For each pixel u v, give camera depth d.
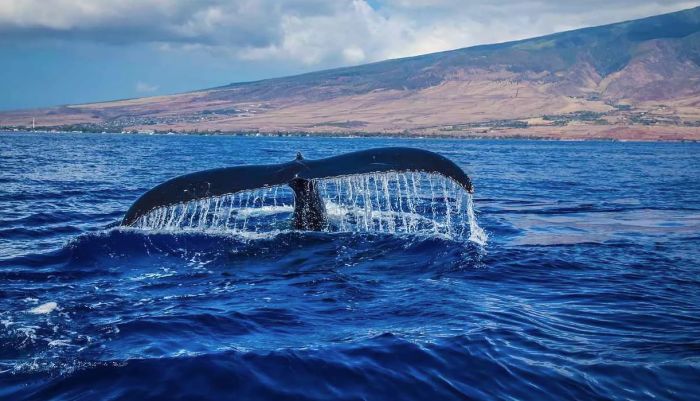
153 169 36.44
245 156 56.62
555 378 5.80
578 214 18.41
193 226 12.64
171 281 8.79
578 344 6.62
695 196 25.30
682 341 6.73
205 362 5.89
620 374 5.87
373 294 8.25
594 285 9.12
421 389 5.59
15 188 22.92
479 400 5.43
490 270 9.72
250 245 10.56
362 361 6.06
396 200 19.58
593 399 5.45
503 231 14.12
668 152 94.94
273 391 5.46
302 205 11.84
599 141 184.75
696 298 8.52
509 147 110.00
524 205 20.64
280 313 7.44
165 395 5.31
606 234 14.22
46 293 8.15
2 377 5.55
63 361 5.88
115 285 8.59
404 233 11.65
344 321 7.21
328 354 6.20
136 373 5.66
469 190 10.14
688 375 5.84
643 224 16.20
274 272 9.26
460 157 63.44
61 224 14.84
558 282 9.27
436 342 6.54
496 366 6.02
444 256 10.27
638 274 9.88
